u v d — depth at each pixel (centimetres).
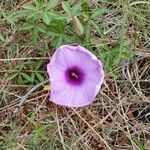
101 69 29
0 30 37
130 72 35
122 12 37
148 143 33
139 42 36
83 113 34
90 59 30
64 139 33
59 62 30
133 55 35
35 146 33
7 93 34
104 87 34
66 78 31
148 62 35
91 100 30
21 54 36
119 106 34
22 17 35
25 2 37
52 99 31
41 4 34
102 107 34
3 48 36
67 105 30
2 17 37
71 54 30
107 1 37
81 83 31
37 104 34
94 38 35
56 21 33
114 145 33
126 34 36
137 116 34
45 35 35
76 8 32
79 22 32
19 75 34
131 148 33
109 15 37
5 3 38
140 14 36
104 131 33
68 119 34
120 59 34
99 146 33
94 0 37
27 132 33
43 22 34
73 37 33
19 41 36
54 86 30
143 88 35
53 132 33
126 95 34
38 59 35
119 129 33
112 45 35
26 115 34
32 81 34
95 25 33
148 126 33
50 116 34
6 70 35
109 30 36
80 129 33
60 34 33
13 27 36
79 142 33
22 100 34
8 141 33
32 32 33
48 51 35
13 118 34
